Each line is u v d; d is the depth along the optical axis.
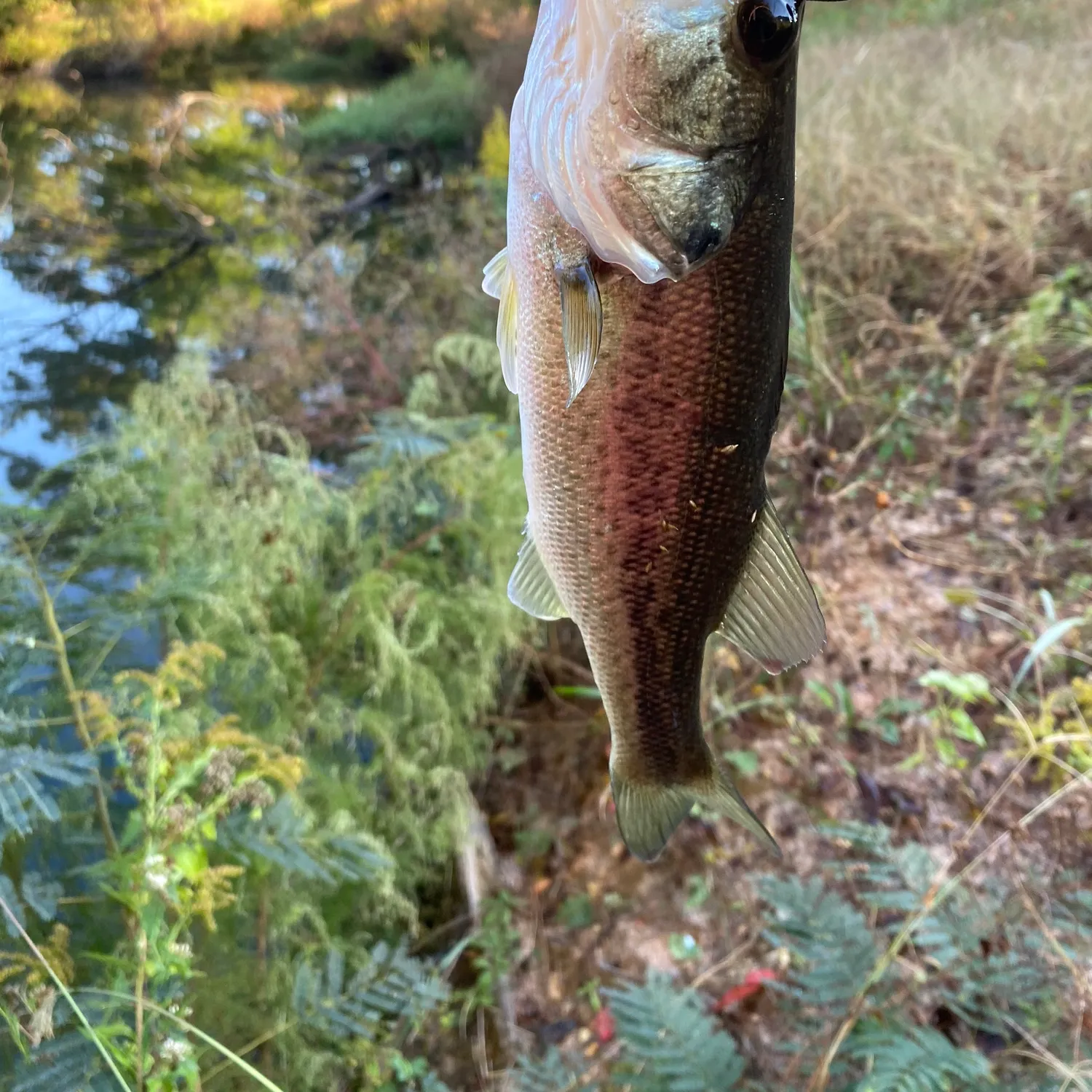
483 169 1.56
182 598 0.52
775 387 0.32
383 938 0.56
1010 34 1.56
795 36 0.28
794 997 0.50
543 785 0.67
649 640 0.35
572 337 0.31
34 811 0.39
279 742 0.53
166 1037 0.36
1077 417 0.82
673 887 0.59
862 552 0.77
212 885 0.38
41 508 0.56
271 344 1.18
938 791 0.61
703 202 0.28
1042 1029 0.44
